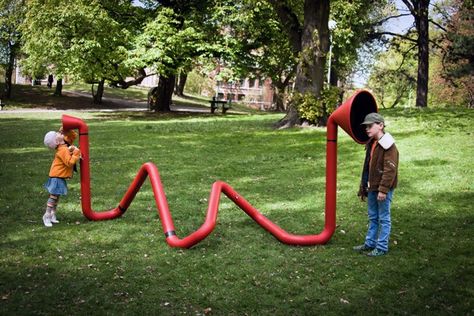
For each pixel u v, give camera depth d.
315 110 19.30
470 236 6.73
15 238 6.50
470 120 17.95
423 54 29.70
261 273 5.41
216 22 30.20
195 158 13.36
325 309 4.55
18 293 4.75
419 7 30.17
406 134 15.81
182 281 5.16
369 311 4.51
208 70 28.89
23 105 37.84
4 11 37.22
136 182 7.31
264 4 25.41
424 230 7.05
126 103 44.84
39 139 17.02
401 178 10.35
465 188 9.34
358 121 6.32
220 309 4.53
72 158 7.07
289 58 31.55
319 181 10.56
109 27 27.44
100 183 10.23
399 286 5.07
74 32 27.73
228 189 6.82
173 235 6.42
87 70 28.00
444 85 44.78
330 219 6.50
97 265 5.57
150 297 4.74
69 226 7.13
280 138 16.98
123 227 7.14
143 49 27.23
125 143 16.19
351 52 35.34
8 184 9.82
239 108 55.28
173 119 26.39
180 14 30.22
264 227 6.80
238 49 29.56
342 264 5.70
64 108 37.72
